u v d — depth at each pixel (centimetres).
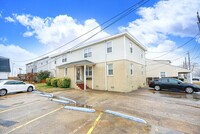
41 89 1473
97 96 996
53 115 539
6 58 2288
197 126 422
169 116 522
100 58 1443
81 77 1666
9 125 432
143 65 1822
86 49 1639
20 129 399
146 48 1839
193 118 497
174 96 964
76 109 627
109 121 467
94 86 1478
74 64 1523
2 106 708
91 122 456
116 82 1268
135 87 1433
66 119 488
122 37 1253
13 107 685
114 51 1312
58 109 638
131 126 421
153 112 577
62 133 369
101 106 692
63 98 934
